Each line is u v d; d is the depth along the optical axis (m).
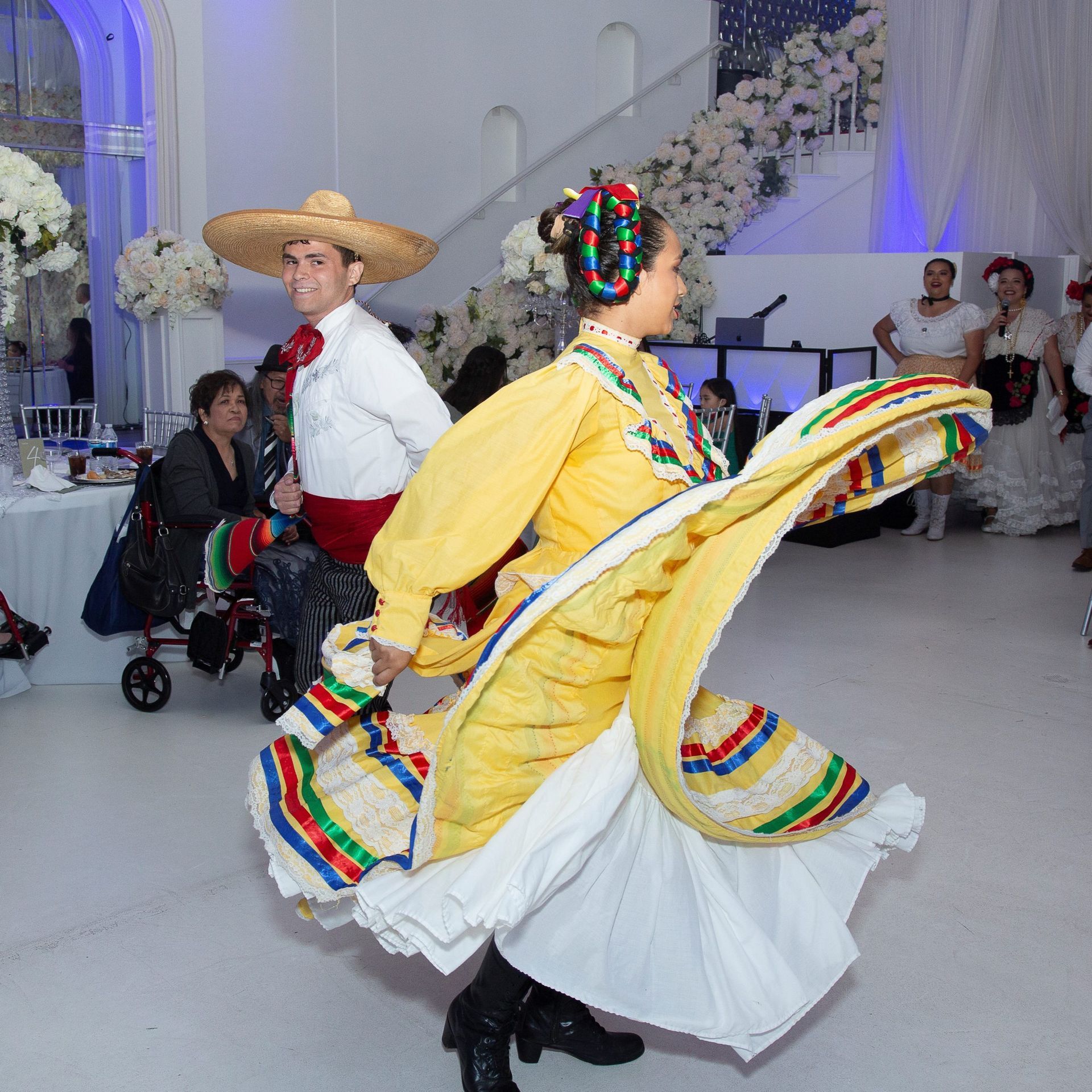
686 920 2.02
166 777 3.74
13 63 8.19
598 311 2.08
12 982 2.58
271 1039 2.39
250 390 5.22
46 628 4.53
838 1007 2.52
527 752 1.95
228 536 3.33
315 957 2.70
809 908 2.19
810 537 7.48
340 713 1.99
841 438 1.86
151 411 6.24
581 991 1.96
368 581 2.96
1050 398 7.70
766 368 7.57
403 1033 2.42
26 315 8.55
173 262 6.57
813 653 5.09
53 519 4.52
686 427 2.18
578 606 1.84
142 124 8.41
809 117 9.86
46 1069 2.29
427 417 2.79
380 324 2.99
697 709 2.22
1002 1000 2.55
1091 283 7.36
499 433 1.93
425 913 1.88
